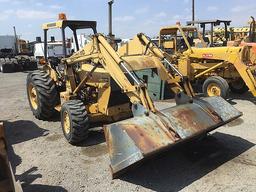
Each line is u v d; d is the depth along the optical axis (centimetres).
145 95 472
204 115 493
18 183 349
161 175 477
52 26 746
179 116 467
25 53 2623
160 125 441
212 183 450
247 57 912
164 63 597
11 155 575
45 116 766
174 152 549
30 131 705
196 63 1025
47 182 471
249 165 499
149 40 637
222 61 970
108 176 482
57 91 751
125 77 505
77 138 591
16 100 1061
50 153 577
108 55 549
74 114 584
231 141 598
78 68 682
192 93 544
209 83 938
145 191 437
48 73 777
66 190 448
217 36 1471
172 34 1109
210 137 593
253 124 702
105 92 612
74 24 735
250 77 878
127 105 634
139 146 405
